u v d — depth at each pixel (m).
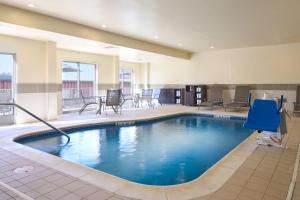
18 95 6.18
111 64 10.05
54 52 6.76
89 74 9.50
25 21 4.89
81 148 4.54
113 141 5.05
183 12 4.97
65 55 8.26
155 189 2.37
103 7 4.68
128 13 5.06
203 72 10.52
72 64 9.09
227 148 4.54
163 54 9.04
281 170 2.90
